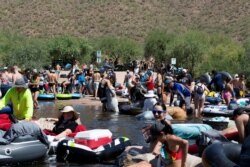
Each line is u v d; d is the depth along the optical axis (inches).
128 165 454.0
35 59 2160.4
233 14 3811.5
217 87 1014.4
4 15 3789.4
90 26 3752.5
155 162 425.1
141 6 4025.6
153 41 2395.4
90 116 856.9
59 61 2488.9
